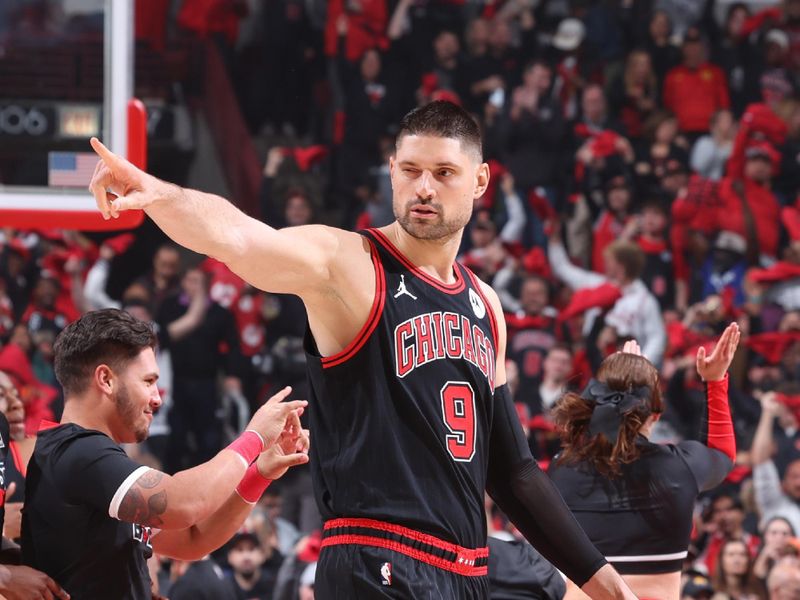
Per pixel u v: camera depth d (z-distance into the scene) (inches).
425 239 308.5
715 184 1106.7
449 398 304.7
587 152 1122.7
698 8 1278.3
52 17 525.3
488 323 322.3
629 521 381.7
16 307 954.7
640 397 389.1
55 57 521.3
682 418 974.4
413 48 1157.7
